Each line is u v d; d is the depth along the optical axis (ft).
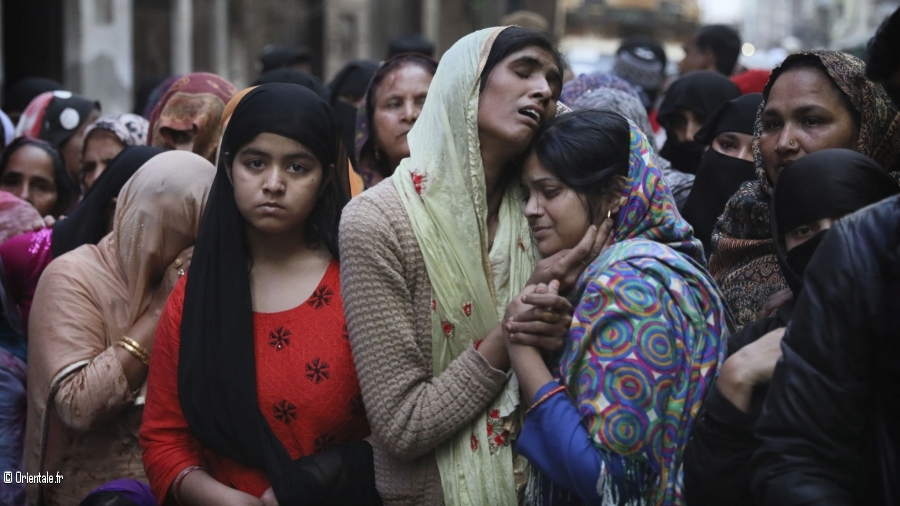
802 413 5.37
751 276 8.00
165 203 8.36
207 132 11.52
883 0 91.30
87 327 8.48
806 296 5.49
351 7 62.54
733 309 8.02
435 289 7.07
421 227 7.09
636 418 6.15
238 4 52.60
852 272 5.30
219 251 7.51
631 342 6.23
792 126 7.70
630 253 6.48
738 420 5.80
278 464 7.16
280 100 7.33
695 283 6.50
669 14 102.83
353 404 7.54
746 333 6.62
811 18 140.67
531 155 7.02
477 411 6.93
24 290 10.63
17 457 9.56
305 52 22.30
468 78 7.16
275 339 7.50
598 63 32.71
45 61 35.60
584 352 6.40
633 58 20.38
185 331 7.39
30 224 11.20
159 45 40.96
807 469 5.36
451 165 7.16
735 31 20.03
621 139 6.81
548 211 6.90
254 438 7.25
